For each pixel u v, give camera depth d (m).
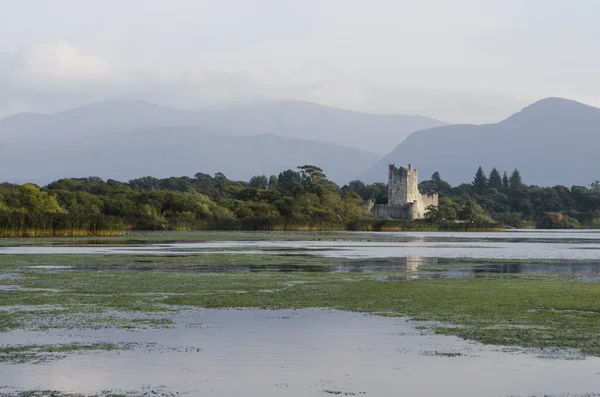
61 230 140.88
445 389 23.05
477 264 73.00
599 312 37.78
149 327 32.94
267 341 29.86
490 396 22.34
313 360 26.62
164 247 101.81
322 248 104.44
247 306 39.69
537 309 38.72
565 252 100.00
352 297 43.66
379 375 24.61
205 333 31.48
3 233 132.75
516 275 59.84
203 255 83.50
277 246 109.00
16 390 22.53
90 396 22.02
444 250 103.50
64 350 27.98
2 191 186.00
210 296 43.97
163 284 50.69
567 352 27.92
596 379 24.12
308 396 22.22
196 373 24.69
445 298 43.22
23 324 33.59
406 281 53.69
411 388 23.12
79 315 36.31
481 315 36.69
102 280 53.22
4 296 43.72
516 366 25.80
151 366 25.58
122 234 153.00
